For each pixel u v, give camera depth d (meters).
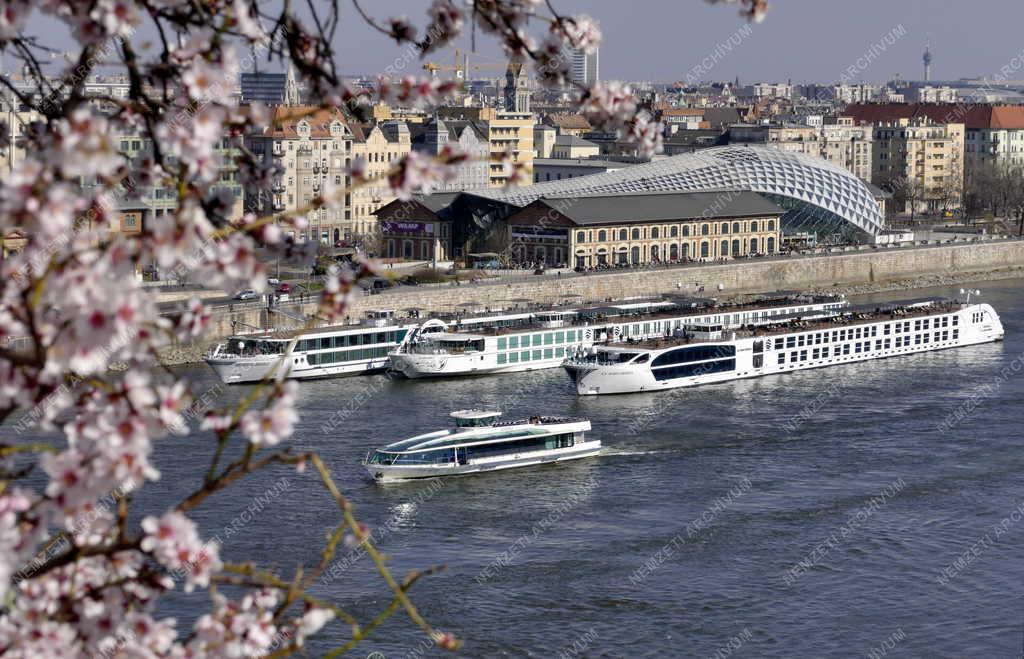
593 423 151.25
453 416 131.75
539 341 195.12
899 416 150.25
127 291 13.38
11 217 12.59
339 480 120.12
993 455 128.88
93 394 15.38
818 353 194.00
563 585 91.62
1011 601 88.81
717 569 94.94
